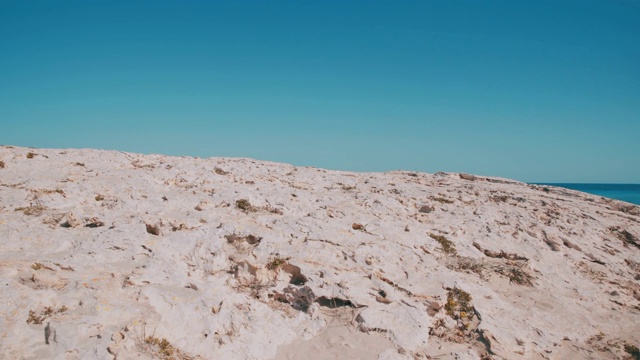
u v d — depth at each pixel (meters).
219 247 12.87
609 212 27.16
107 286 9.72
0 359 7.12
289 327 10.71
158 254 11.84
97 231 12.58
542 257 17.86
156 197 16.16
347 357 9.94
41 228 12.26
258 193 18.50
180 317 9.52
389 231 16.61
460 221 19.88
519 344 11.42
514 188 31.09
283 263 12.66
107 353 7.79
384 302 11.95
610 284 17.27
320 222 15.98
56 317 8.30
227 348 9.27
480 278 15.02
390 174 34.22
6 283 8.60
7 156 18.94
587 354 11.98
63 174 17.97
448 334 11.41
